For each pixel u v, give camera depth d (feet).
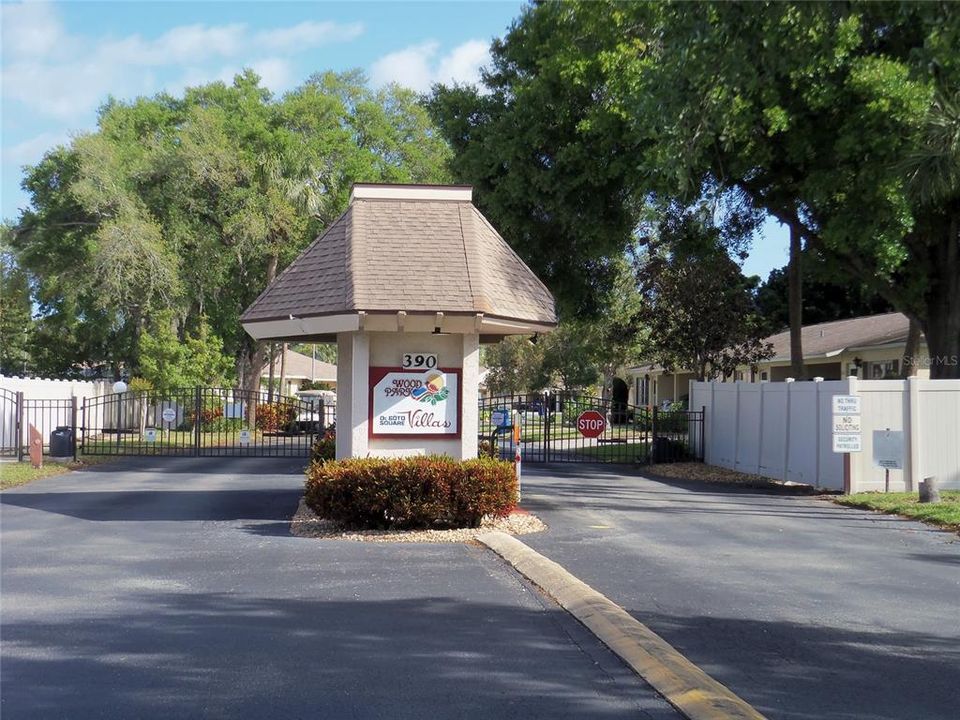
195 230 129.39
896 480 58.70
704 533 42.73
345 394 47.29
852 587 31.04
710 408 83.46
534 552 35.01
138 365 135.64
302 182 129.80
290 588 30.17
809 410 65.00
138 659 22.74
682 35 37.47
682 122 42.91
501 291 45.11
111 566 33.83
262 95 142.82
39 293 139.74
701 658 22.76
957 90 49.78
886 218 58.54
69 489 60.64
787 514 50.14
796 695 20.20
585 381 160.97
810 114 60.75
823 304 148.56
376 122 145.48
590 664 22.33
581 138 76.48
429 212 46.65
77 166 125.29
